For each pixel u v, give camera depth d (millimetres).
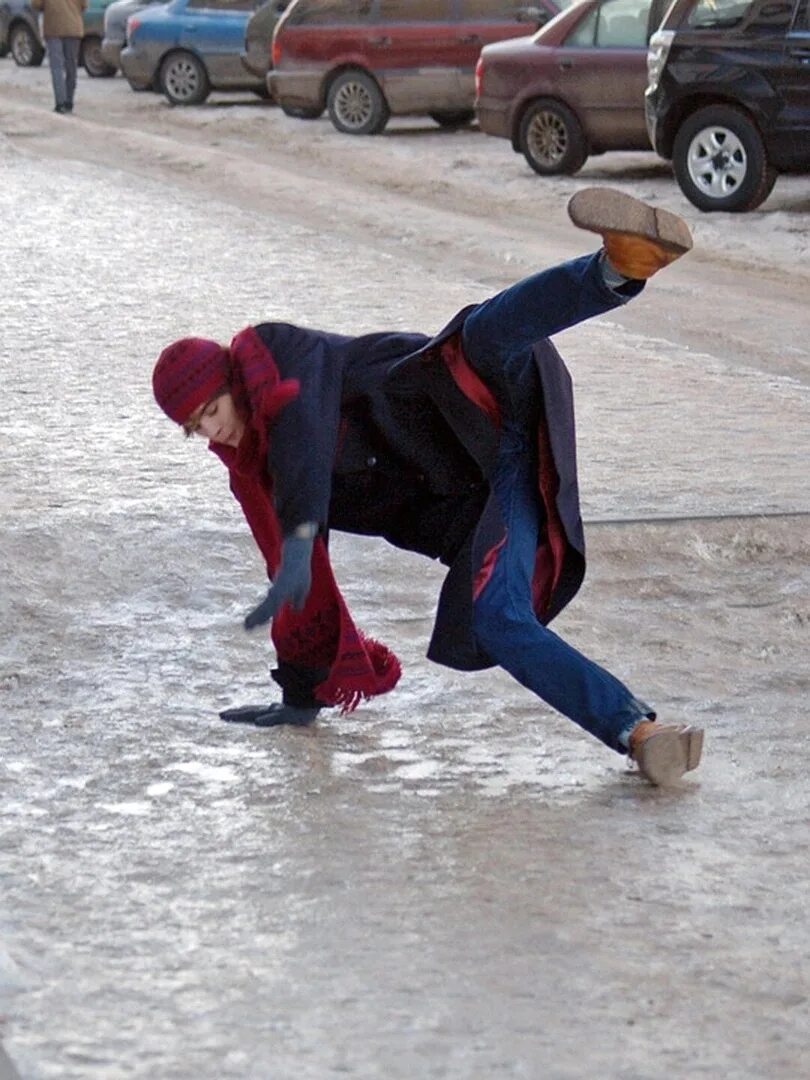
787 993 6691
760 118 29328
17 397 16500
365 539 12508
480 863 7742
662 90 30328
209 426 7996
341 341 8180
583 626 11203
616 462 14688
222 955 6863
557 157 34344
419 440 8219
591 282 7531
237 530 12453
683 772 8547
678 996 6648
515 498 8289
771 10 29094
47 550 11828
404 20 40812
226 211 29875
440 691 9961
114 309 21000
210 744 9109
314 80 42000
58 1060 6051
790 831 8203
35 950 6859
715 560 12359
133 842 7895
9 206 29719
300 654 8969
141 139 38969
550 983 6711
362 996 6566
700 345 21438
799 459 15000
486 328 7781
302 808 8312
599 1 33688
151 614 11109
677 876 7676
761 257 27234
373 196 32875
